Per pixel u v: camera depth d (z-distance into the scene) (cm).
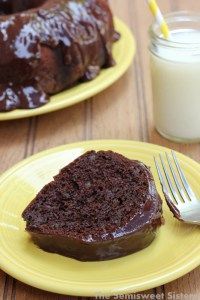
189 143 65
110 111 70
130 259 47
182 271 45
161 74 63
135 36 85
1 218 52
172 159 56
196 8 90
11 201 54
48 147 65
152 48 63
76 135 67
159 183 55
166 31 62
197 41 63
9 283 48
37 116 70
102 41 73
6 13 78
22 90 68
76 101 69
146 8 92
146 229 47
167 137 65
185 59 61
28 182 56
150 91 73
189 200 52
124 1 94
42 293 47
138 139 65
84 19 72
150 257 47
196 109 63
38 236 48
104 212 49
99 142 60
